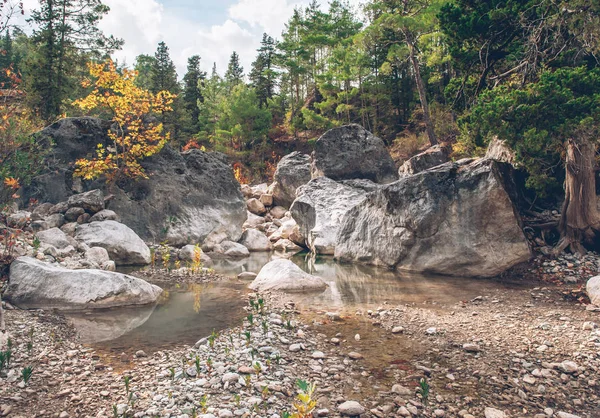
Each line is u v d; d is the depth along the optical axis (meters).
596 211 11.87
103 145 17.59
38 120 23.73
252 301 8.36
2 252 9.71
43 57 31.59
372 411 4.50
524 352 6.27
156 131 17.88
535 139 10.94
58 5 32.53
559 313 8.20
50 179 15.93
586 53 12.85
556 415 4.50
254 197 29.56
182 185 18.39
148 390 4.87
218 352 6.11
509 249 11.51
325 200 19.53
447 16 16.80
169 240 17.09
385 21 27.52
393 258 13.55
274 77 59.88
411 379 5.35
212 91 60.28
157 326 7.46
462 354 6.21
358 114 45.78
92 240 13.13
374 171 24.36
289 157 28.70
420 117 41.38
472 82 18.39
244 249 17.48
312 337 6.94
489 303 9.12
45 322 7.34
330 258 16.59
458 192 12.14
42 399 4.66
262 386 4.96
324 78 42.19
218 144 48.44
